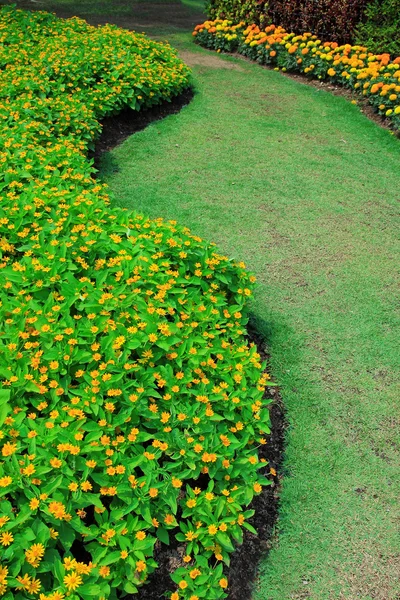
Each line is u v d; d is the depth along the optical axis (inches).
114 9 514.9
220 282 140.8
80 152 211.9
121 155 241.8
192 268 139.0
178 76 297.3
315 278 174.9
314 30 354.3
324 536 106.7
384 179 240.2
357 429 128.2
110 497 95.7
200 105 301.9
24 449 91.0
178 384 107.9
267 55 369.1
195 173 232.5
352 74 318.7
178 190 218.2
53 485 83.4
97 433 93.3
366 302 166.6
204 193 217.9
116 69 271.4
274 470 113.3
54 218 143.6
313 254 186.7
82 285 120.7
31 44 288.8
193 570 88.0
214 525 91.6
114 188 214.7
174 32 454.0
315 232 199.0
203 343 117.6
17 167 169.2
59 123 219.6
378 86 292.4
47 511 80.3
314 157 254.7
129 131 265.6
